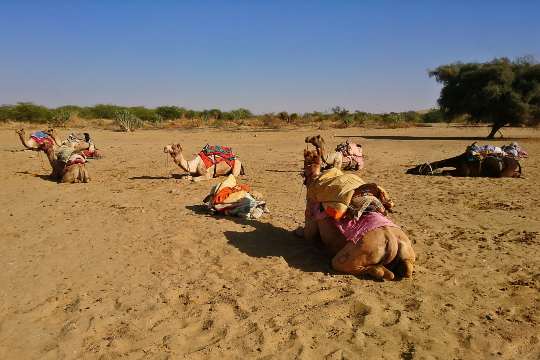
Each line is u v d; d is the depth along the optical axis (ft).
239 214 33.40
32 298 21.35
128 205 37.73
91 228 31.30
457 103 123.44
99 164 64.59
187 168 48.75
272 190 44.45
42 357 16.93
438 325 18.51
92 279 23.18
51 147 50.85
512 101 111.04
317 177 26.16
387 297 20.81
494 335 17.76
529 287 21.75
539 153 78.43
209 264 24.72
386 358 16.52
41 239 29.32
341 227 23.79
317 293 21.01
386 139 113.29
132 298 21.04
